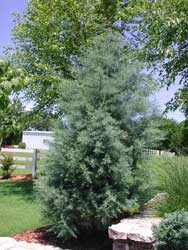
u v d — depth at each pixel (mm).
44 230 5895
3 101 3562
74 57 11336
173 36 7043
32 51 11938
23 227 6113
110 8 11523
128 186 5477
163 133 5906
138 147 5562
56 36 11211
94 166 5148
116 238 4520
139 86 5785
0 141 5574
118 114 5566
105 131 5145
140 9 7613
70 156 5215
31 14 11836
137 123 5680
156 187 5988
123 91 5648
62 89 5758
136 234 4359
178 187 5609
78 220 5418
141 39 8539
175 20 6602
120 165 5176
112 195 5137
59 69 11539
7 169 14234
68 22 11312
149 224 4828
